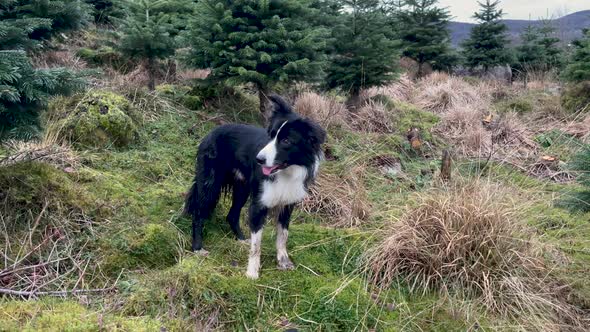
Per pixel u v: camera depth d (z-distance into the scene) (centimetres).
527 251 203
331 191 266
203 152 207
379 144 344
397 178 306
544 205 269
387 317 176
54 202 195
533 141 390
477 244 196
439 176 295
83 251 184
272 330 165
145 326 145
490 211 203
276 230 212
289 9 308
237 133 207
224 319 166
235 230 220
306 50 306
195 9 326
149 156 264
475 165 333
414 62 682
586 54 469
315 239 218
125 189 228
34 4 299
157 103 316
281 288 183
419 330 172
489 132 392
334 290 182
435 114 442
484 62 703
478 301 184
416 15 651
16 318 140
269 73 305
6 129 186
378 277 195
